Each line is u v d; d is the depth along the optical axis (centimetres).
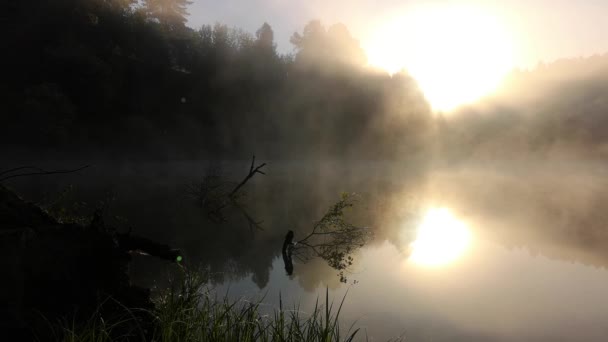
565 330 575
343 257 970
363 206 1925
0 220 389
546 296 715
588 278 837
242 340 388
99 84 3972
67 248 395
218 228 1280
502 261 972
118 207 1530
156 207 1609
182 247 1003
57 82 3756
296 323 423
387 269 877
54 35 4047
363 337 521
